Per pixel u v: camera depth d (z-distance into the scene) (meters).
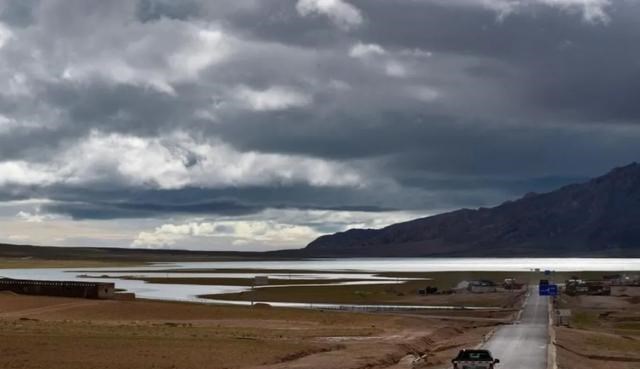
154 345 84.31
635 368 82.56
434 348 99.88
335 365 75.00
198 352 80.81
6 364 69.12
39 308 147.00
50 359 72.44
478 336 113.62
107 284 170.12
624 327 153.75
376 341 102.75
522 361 77.56
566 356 85.62
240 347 86.38
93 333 95.00
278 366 73.88
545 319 155.38
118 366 70.25
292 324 133.75
